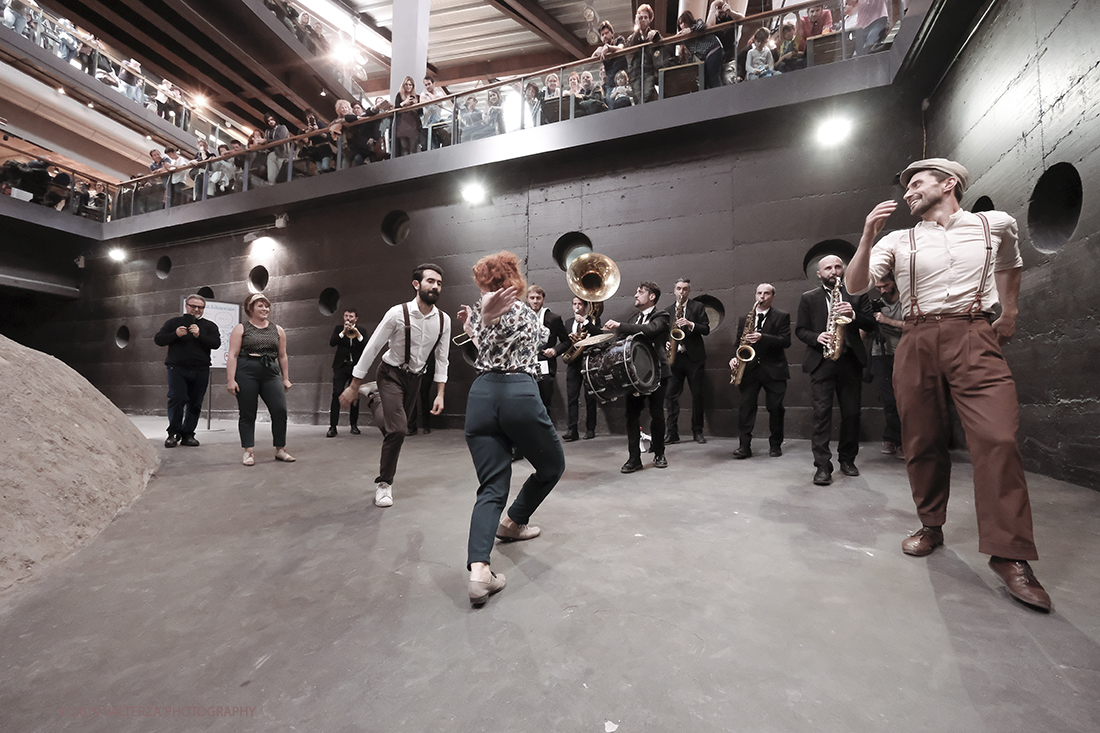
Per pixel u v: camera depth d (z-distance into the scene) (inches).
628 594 79.3
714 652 63.1
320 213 358.3
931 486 90.7
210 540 111.1
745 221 253.8
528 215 298.7
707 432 252.8
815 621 69.7
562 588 82.2
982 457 76.4
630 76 265.3
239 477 169.3
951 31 184.4
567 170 291.0
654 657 62.4
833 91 222.5
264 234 376.2
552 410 283.0
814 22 232.4
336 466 187.8
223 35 443.5
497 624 71.8
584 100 277.6
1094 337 123.0
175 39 479.8
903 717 50.8
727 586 81.1
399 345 135.3
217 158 387.9
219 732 52.2
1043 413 142.8
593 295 177.2
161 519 125.9
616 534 107.0
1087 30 122.5
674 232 266.1
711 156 261.6
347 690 58.5
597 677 58.9
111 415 164.2
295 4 512.1
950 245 83.7
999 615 69.5
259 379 191.5
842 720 50.7
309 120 365.7
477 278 89.0
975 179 181.2
